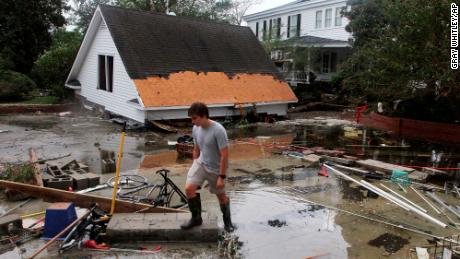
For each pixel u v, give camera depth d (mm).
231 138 13117
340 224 5996
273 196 7227
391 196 7195
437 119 14680
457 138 12781
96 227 5430
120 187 7410
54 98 20672
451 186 8062
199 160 5211
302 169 9180
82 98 19531
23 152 10289
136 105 14031
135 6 27297
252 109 16625
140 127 14086
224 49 18172
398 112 15867
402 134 14266
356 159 9891
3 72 19516
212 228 5254
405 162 10078
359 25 19625
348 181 8258
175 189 6430
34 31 24312
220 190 5285
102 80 17531
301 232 5680
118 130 13930
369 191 7602
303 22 29141
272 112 17750
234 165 9469
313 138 13266
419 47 11945
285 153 10781
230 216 5801
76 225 5230
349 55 24203
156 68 15148
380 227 5918
